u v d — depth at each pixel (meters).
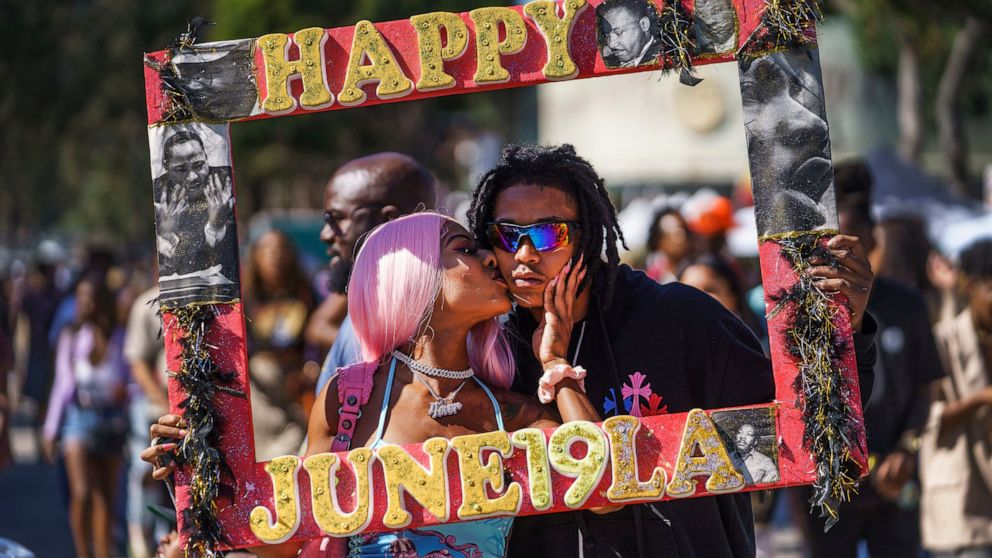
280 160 30.84
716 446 2.69
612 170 23.03
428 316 2.83
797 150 2.67
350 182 4.21
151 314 7.28
